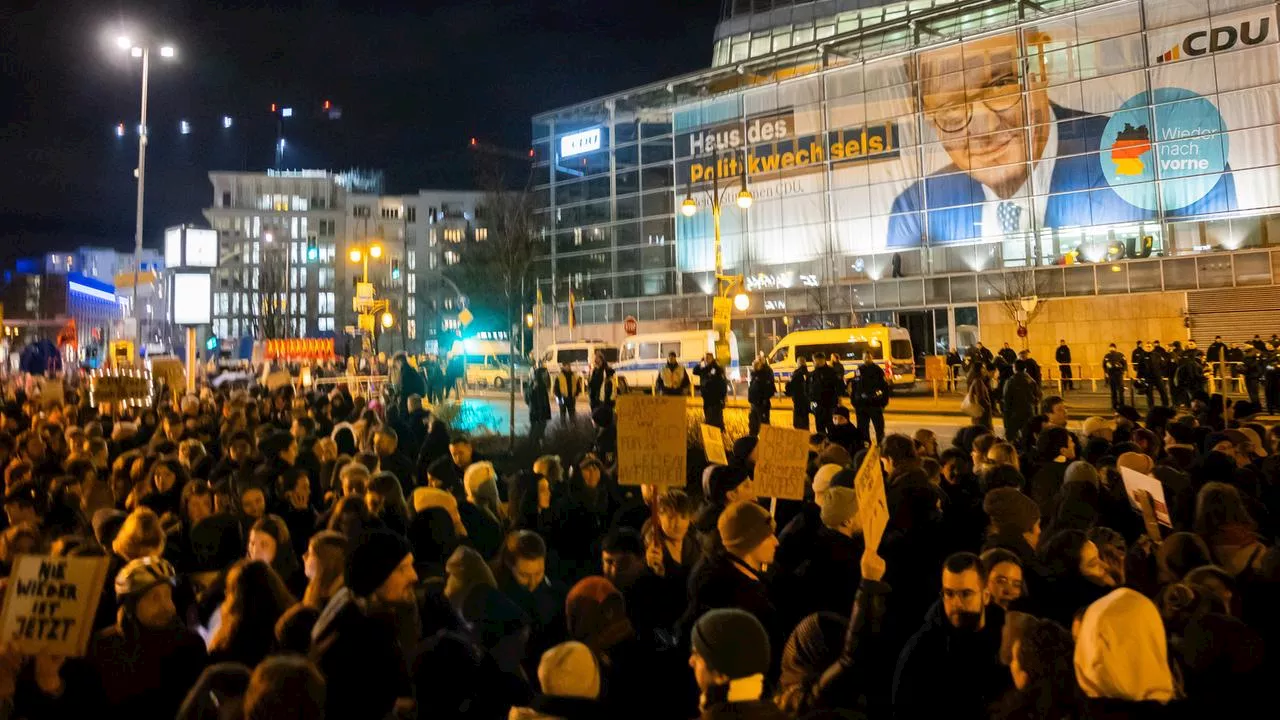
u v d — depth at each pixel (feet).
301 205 371.97
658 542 16.33
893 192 153.99
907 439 22.97
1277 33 123.85
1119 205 134.51
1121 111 134.62
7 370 142.20
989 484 20.11
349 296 372.38
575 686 10.10
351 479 22.04
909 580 16.07
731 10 199.31
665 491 17.49
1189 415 34.06
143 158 99.66
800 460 20.42
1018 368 74.74
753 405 65.92
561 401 73.15
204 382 81.35
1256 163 125.08
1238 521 15.38
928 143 150.71
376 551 12.92
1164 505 17.83
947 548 16.63
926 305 148.05
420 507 19.25
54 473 27.84
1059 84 139.64
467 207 385.50
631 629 12.94
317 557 14.76
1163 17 131.54
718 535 15.78
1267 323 119.96
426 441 36.24
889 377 112.06
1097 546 15.21
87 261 503.61
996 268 143.43
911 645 12.09
